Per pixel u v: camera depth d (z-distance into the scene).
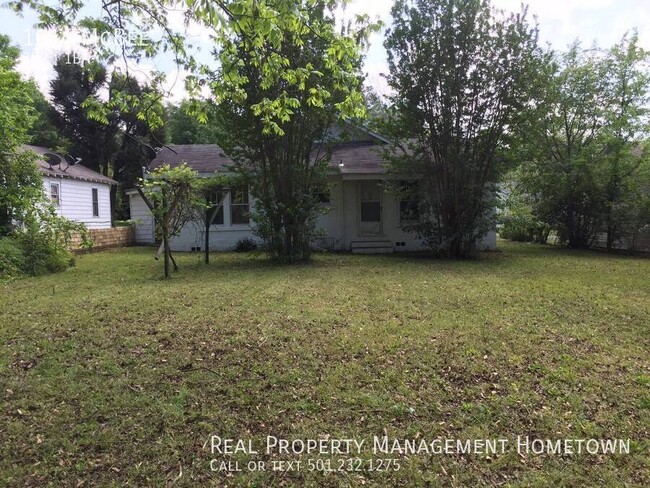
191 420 2.94
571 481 2.36
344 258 12.12
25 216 9.88
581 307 5.87
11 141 10.41
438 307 5.85
